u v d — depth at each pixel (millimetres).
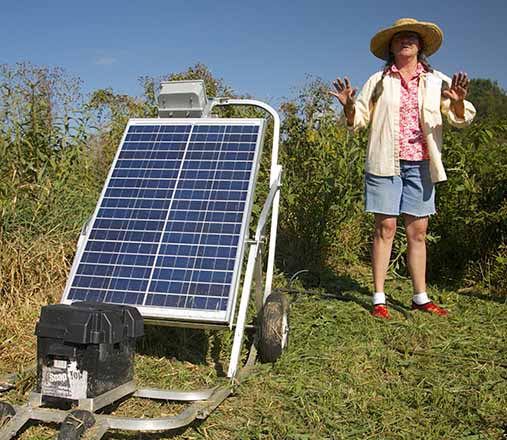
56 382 2877
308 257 6762
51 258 5152
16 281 4891
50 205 5703
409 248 5195
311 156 7023
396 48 4941
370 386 3625
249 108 7293
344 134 6855
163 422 2764
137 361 3930
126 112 7625
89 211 5887
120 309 3043
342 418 3242
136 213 3828
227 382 3438
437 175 4848
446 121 5172
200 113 4316
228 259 3477
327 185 6582
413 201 5043
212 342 4273
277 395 3473
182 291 3402
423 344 4371
